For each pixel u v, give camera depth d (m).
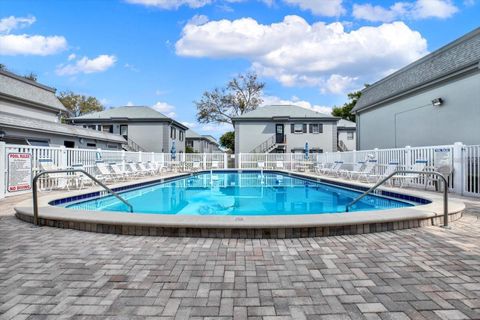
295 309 2.09
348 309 2.08
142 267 2.85
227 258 3.10
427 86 14.05
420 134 14.70
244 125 28.61
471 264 2.89
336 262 2.97
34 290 2.37
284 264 2.93
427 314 2.01
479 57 10.89
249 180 15.89
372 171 11.60
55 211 4.68
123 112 31.14
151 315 2.01
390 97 16.62
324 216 4.21
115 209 8.01
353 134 33.72
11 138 15.32
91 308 2.10
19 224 4.59
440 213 4.50
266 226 3.78
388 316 1.99
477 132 11.45
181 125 34.38
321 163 18.02
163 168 19.59
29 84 19.61
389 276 2.62
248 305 2.14
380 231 4.12
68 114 23.36
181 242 3.65
